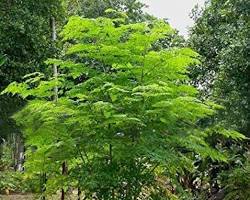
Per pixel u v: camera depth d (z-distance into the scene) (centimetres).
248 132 891
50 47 1034
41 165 619
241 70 877
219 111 885
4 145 1869
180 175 792
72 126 560
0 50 973
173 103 525
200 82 1157
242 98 895
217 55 1062
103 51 553
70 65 571
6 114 1038
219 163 787
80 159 604
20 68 991
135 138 545
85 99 559
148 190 599
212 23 1168
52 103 561
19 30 995
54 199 787
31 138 595
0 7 1005
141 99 531
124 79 561
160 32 548
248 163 743
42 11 1073
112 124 550
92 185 540
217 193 766
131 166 564
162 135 548
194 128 579
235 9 901
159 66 554
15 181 1389
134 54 553
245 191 711
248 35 868
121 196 568
